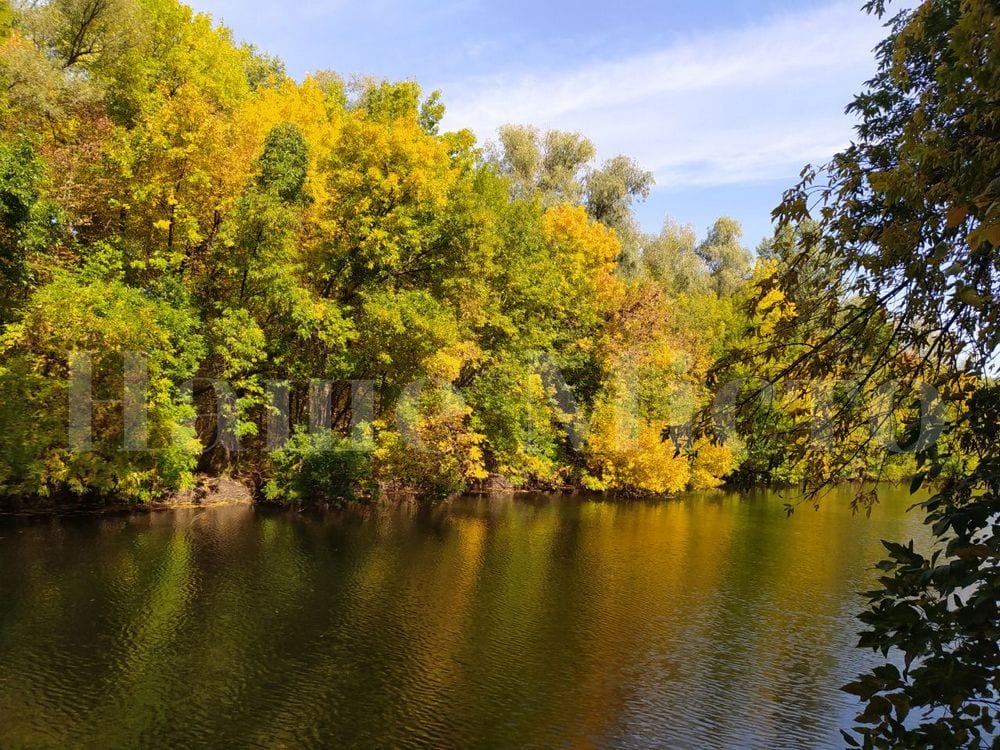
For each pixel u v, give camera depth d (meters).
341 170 20.58
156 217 17.84
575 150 37.28
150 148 17.33
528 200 33.25
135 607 10.65
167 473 17.73
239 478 20.83
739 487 4.20
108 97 20.50
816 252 3.95
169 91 20.81
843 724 8.15
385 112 23.81
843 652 10.35
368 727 7.59
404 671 9.07
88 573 12.13
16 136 15.67
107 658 8.84
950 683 2.32
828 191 3.76
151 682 8.28
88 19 19.17
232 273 18.30
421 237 21.81
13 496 16.23
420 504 22.50
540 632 10.77
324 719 7.71
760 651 10.33
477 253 22.73
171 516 17.41
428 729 7.63
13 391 15.58
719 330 31.14
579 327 30.95
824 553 16.97
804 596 13.17
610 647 10.28
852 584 14.06
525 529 19.19
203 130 17.66
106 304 15.91
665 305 30.94
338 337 19.55
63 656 8.80
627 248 35.94
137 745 6.95
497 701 8.38
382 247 20.77
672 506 25.52
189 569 12.80
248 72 34.25
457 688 8.66
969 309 3.40
